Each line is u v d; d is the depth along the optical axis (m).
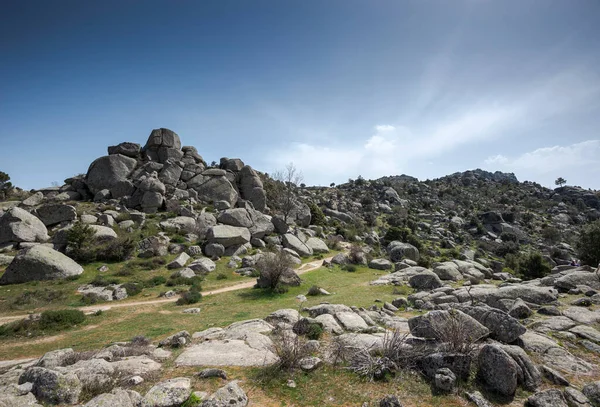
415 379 9.35
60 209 39.62
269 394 8.91
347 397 8.70
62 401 8.12
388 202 122.88
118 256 33.06
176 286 28.77
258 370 10.20
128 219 42.28
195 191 57.69
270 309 20.78
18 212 35.31
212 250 38.44
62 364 10.81
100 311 21.34
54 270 28.52
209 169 64.12
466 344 9.67
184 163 62.75
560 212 118.88
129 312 21.83
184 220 44.59
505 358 8.82
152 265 32.72
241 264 37.12
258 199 65.19
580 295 17.98
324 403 8.48
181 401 8.22
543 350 10.77
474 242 87.50
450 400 8.41
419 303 18.95
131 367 10.23
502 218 102.88
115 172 54.78
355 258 41.56
